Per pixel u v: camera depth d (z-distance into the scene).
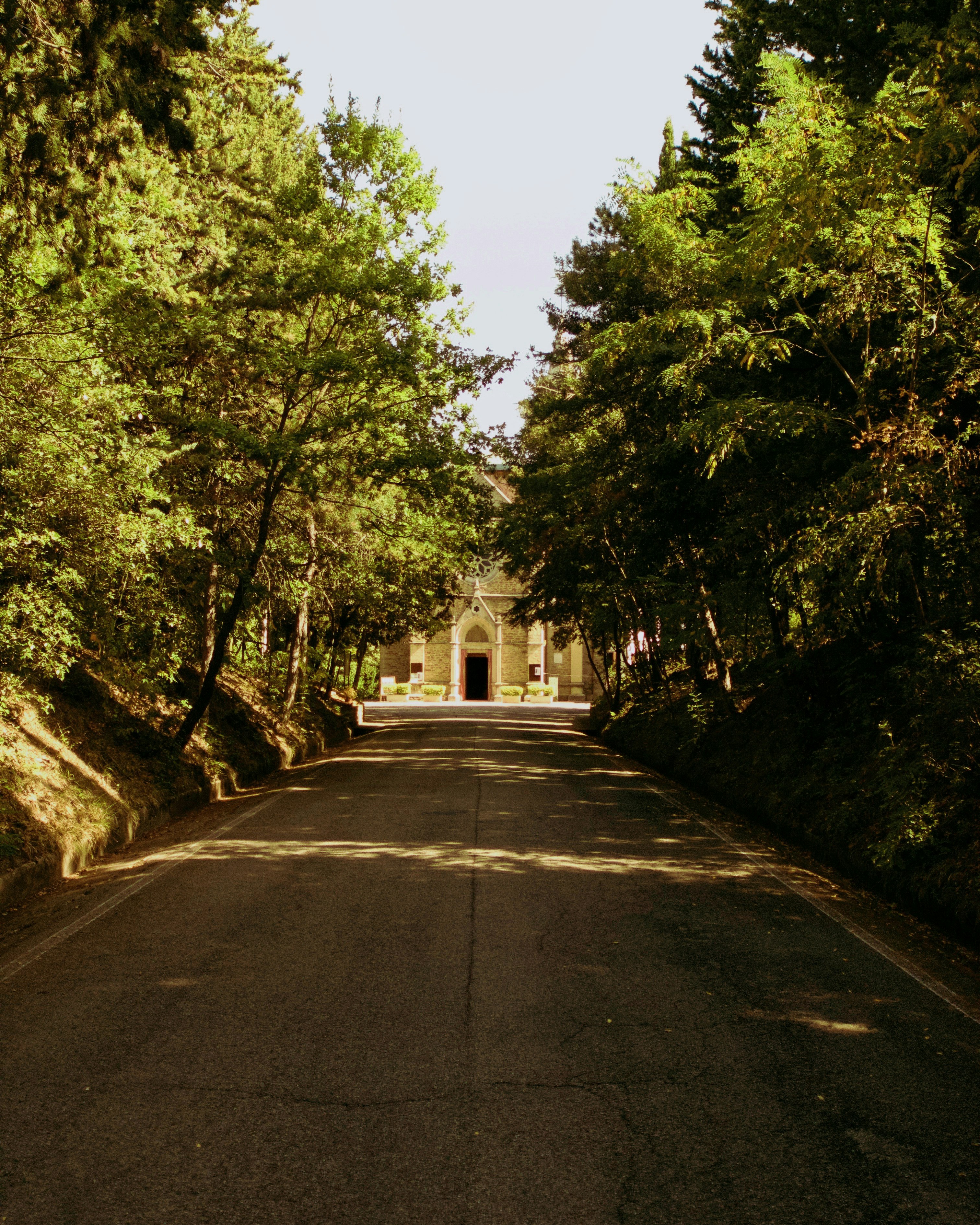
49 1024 4.96
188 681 19.09
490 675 65.06
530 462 21.73
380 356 15.22
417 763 20.53
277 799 14.49
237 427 14.89
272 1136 3.73
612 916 7.18
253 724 20.75
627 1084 4.22
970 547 8.28
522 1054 4.55
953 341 8.34
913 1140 3.71
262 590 14.95
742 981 5.67
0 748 10.20
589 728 34.44
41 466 8.60
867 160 8.11
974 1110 3.98
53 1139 3.70
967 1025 4.98
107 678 14.50
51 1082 4.23
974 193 8.62
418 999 5.32
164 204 11.62
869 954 6.26
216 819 12.47
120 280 9.73
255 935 6.67
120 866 9.38
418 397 16.45
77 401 9.00
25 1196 3.29
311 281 15.20
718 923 7.01
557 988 5.52
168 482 14.09
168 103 7.67
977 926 6.43
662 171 16.47
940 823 7.73
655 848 10.09
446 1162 3.53
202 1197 3.29
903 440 7.83
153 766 13.30
